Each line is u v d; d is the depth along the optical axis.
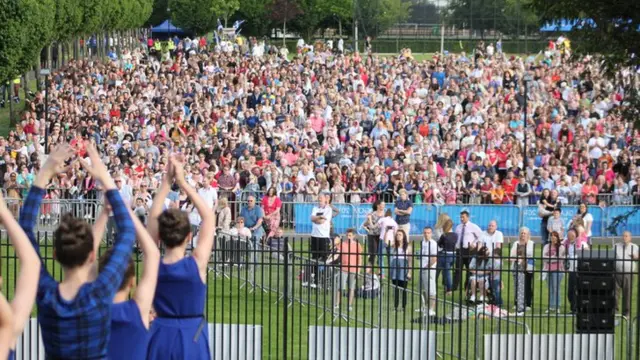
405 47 127.50
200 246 14.02
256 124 66.81
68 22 93.06
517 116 67.56
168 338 13.75
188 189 14.19
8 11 70.38
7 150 59.34
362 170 52.44
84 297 11.08
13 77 75.25
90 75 86.25
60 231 11.16
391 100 71.50
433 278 33.06
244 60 95.62
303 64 88.88
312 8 169.25
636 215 49.31
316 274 29.11
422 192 50.41
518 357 26.36
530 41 122.00
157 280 13.78
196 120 67.50
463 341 29.34
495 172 56.53
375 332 26.31
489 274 30.38
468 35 125.69
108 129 64.81
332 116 67.81
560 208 46.41
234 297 34.69
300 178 51.50
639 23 23.28
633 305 31.89
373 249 39.94
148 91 77.81
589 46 23.88
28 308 10.67
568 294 28.81
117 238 11.52
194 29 154.38
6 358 10.23
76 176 50.75
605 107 71.44
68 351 11.07
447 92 78.25
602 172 54.78
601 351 25.03
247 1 166.25
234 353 25.81
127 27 133.25
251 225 42.97
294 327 31.06
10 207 48.94
